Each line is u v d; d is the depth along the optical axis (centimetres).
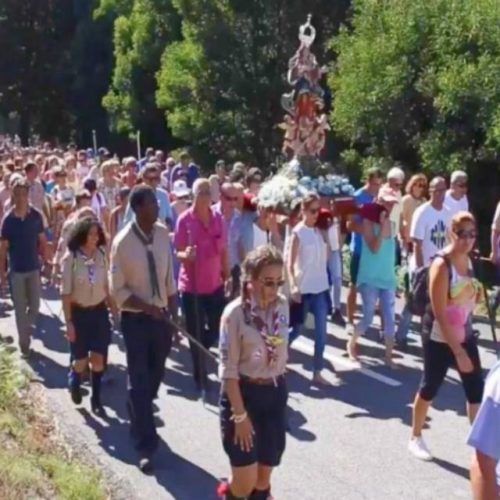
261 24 4322
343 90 3073
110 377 1448
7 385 1256
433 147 2828
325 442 1171
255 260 827
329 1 4191
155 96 5091
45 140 7888
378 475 1062
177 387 1415
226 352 831
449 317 1041
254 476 837
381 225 1526
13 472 923
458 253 1035
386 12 3011
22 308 1566
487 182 2850
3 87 7788
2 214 2083
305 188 1975
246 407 838
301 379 1457
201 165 4500
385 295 1538
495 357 1564
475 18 2734
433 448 1145
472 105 2722
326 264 1446
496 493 489
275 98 4344
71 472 998
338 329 1778
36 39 7762
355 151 3231
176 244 1387
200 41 4397
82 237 1254
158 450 1142
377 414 1284
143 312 1087
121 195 1636
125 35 5634
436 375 1090
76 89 7031
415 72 2903
